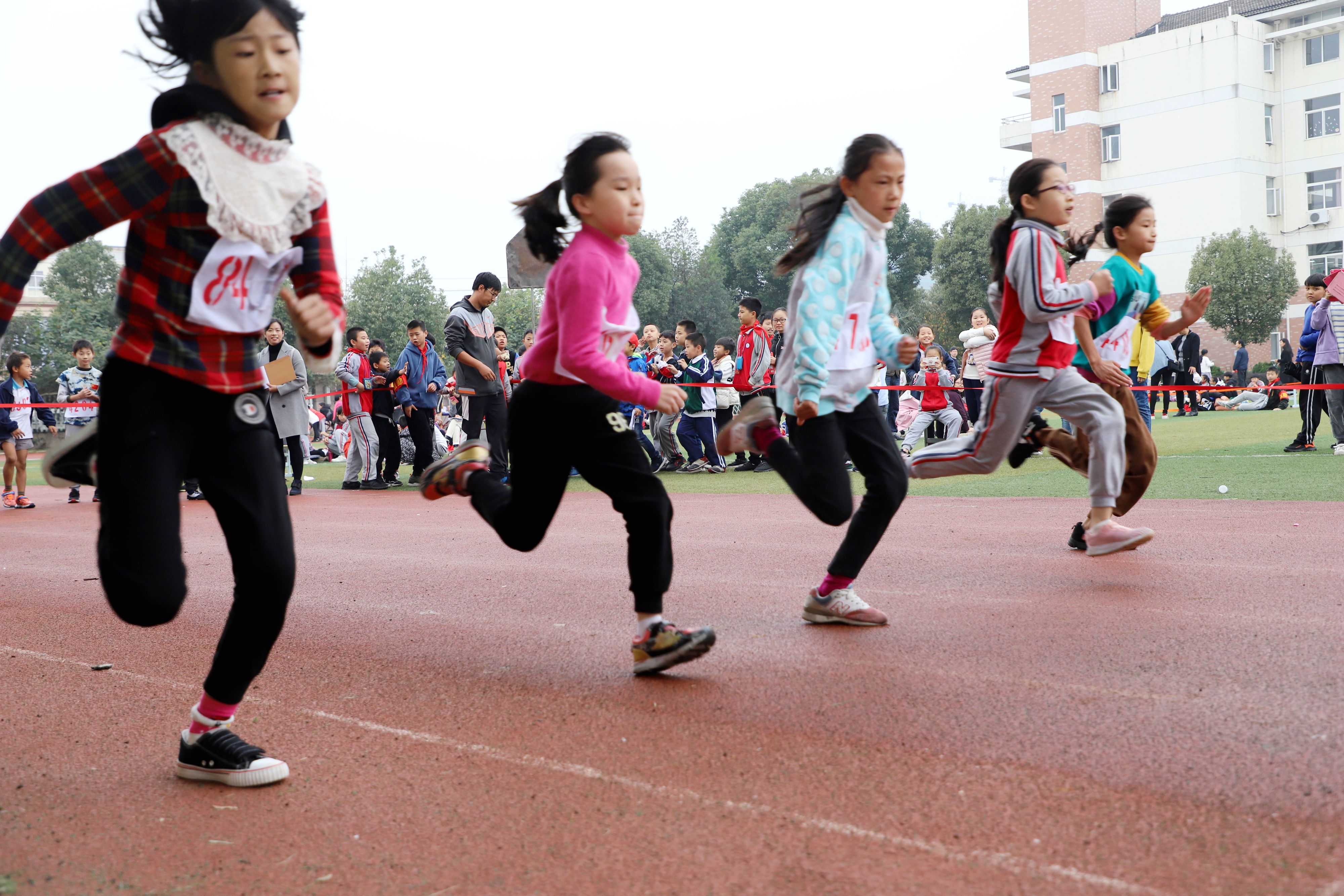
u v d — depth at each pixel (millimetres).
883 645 3744
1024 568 5164
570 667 3629
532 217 3199
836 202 3842
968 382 13523
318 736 2969
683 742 2805
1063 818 2223
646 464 3373
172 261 2352
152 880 2127
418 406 12891
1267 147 46844
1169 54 47188
